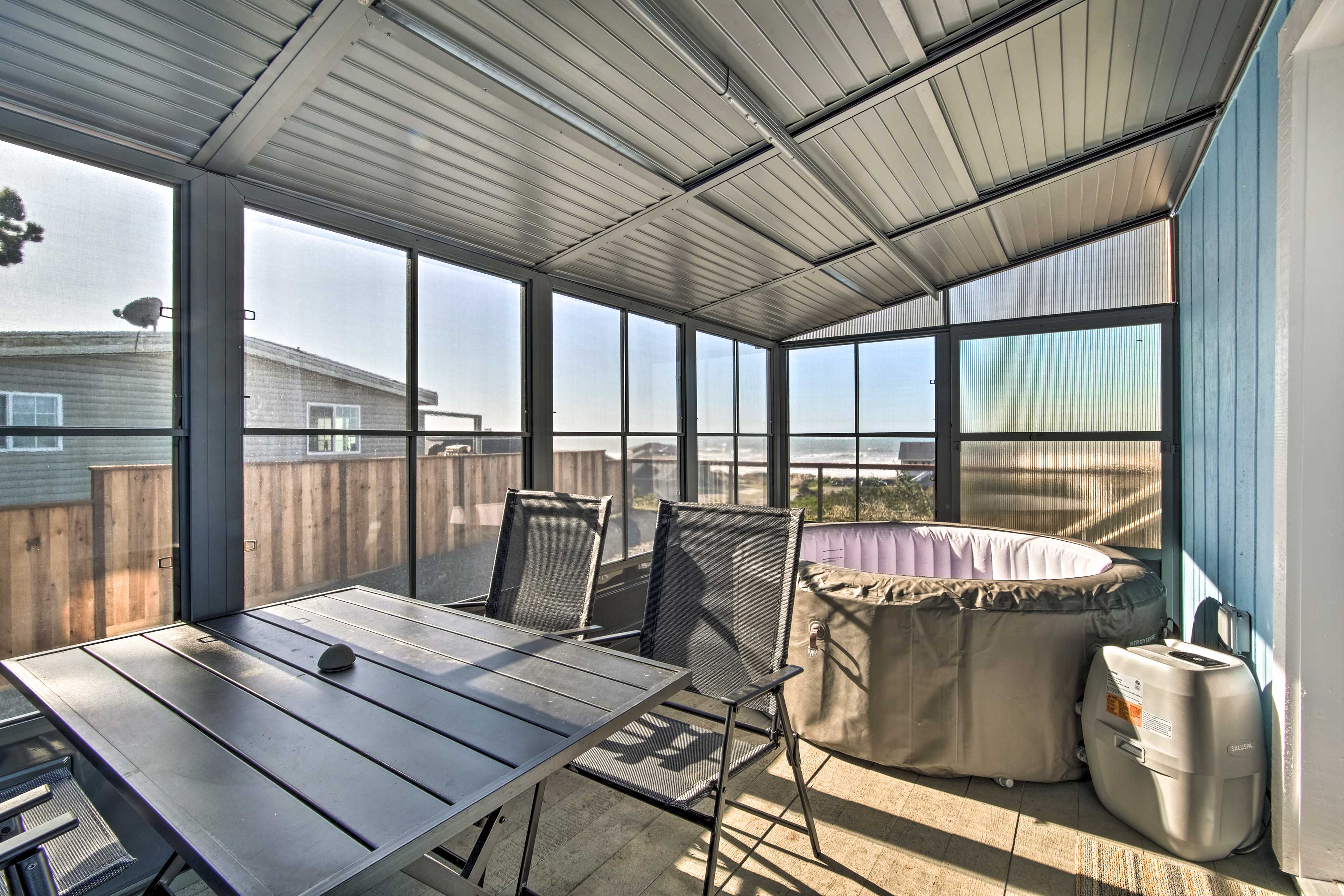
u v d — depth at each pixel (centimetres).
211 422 219
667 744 177
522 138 231
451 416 308
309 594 247
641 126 238
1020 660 228
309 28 166
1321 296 179
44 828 99
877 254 415
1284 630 184
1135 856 192
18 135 178
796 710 262
